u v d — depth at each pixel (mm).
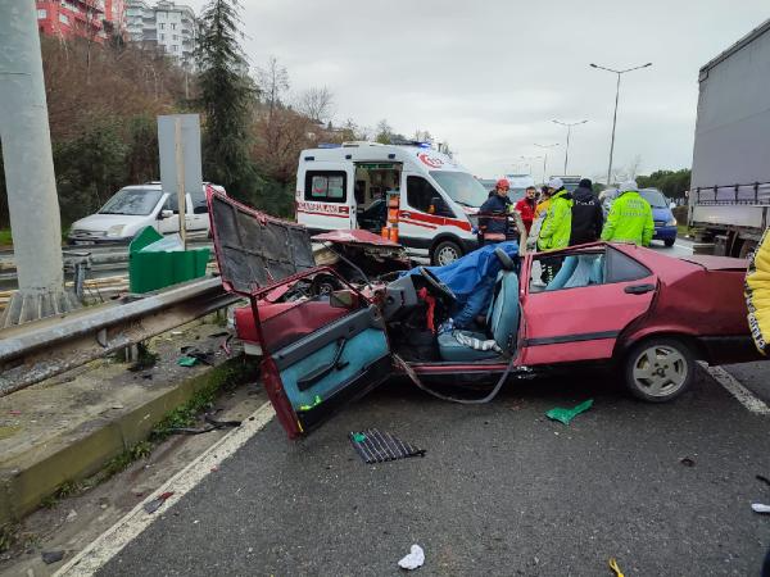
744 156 9906
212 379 5027
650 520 3092
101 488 3559
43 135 5371
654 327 4543
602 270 4895
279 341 3791
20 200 5320
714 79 11430
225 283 3914
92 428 3760
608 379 5289
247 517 3189
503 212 10414
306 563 2801
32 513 3262
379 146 12625
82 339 3887
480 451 3926
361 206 14836
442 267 5621
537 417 4488
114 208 13875
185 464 3854
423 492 3414
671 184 50312
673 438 4074
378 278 6871
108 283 7852
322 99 50219
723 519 3094
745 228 9711
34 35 5262
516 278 5117
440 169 12312
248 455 3932
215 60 26078
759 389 5012
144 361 5129
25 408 4160
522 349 4625
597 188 54688
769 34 9000
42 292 5445
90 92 20922
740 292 4531
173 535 3041
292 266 5941
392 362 4430
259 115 36844
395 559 2816
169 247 6301
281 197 31469
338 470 3701
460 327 5367
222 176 26578
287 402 3691
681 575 2670
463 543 2926
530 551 2854
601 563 2760
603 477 3547
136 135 23859
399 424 4395
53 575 2758
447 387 5098
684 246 18703
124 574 2752
